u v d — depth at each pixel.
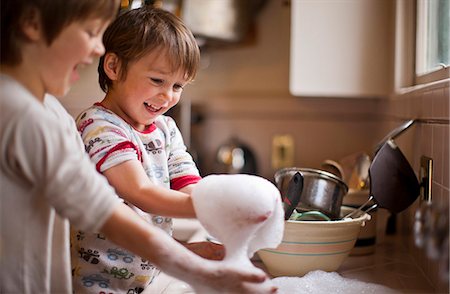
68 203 0.66
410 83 1.46
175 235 1.45
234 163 2.09
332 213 1.10
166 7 1.74
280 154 2.12
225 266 0.69
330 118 2.08
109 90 0.97
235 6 1.93
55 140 0.66
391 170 1.08
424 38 1.36
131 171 0.85
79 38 0.69
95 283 0.92
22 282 0.70
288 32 2.09
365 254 1.24
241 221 0.74
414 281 1.03
